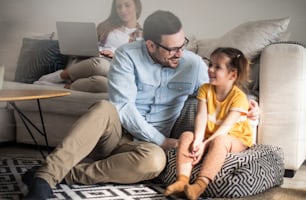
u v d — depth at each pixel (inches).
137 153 64.5
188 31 99.6
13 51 103.6
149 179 67.6
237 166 63.5
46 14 107.0
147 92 72.5
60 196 60.0
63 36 90.8
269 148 69.9
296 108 74.3
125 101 70.0
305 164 88.9
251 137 69.9
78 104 85.4
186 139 65.0
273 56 74.9
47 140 91.3
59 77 93.4
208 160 62.2
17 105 91.5
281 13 96.4
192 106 73.4
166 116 73.4
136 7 96.0
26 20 109.3
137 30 96.3
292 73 74.1
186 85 72.6
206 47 87.5
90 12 103.0
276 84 74.8
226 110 68.1
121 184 67.6
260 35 78.9
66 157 59.5
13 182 67.7
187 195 58.8
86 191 62.9
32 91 72.7
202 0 98.0
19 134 95.6
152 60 71.3
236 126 68.9
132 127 69.6
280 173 70.0
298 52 73.8
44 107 88.8
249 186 63.3
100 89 86.9
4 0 106.2
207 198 63.1
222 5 98.0
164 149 69.3
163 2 96.9
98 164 65.9
